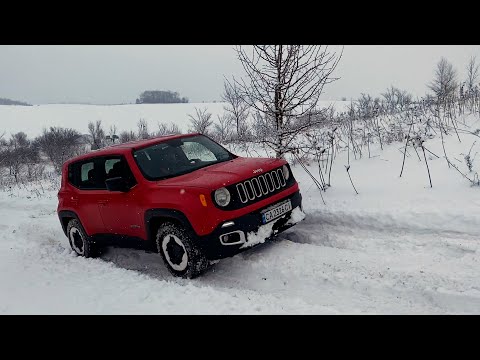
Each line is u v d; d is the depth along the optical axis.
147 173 5.75
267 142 8.27
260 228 5.16
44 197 14.46
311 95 7.64
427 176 6.77
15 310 4.80
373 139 9.55
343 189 7.20
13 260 7.35
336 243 5.86
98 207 6.38
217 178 5.16
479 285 4.07
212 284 5.18
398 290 4.30
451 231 5.31
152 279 5.38
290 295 4.62
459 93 10.71
